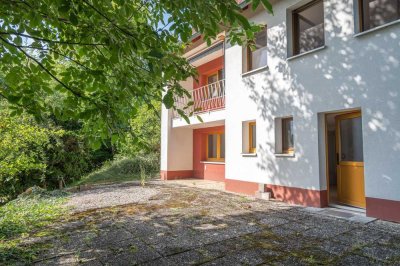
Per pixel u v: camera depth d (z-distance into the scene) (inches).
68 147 513.3
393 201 181.2
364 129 198.7
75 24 94.3
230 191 325.1
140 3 131.8
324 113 234.2
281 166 260.5
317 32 247.3
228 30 144.6
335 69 219.1
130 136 136.3
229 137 331.6
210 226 178.5
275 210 221.3
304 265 119.2
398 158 179.3
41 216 210.7
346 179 236.2
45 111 113.4
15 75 113.2
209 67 450.3
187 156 496.7
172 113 480.7
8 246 144.6
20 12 100.0
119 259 127.4
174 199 274.7
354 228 170.2
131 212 220.2
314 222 185.3
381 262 121.2
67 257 130.7
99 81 113.3
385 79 187.9
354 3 211.0
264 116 282.2
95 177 514.3
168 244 146.1
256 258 126.7
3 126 287.3
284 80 261.9
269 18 280.7
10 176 346.3
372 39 197.0
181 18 105.0
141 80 114.3
